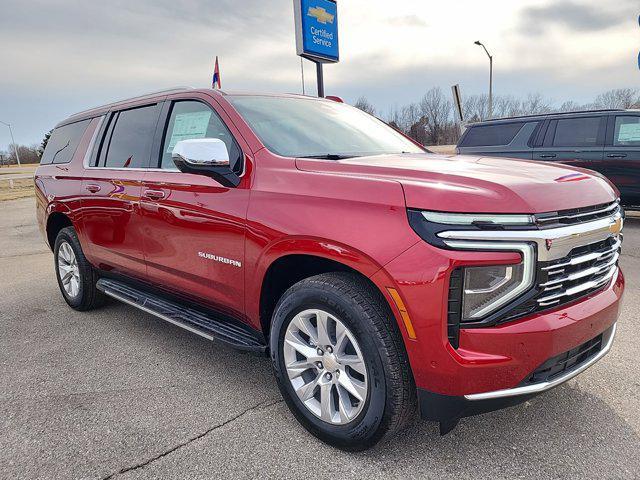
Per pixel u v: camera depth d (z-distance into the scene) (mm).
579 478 2176
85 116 4637
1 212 16438
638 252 6586
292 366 2545
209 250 2947
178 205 3125
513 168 2525
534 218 2008
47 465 2350
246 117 3039
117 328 4242
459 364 2012
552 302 2123
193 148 2695
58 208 4527
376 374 2180
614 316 2412
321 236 2291
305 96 3818
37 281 6109
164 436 2574
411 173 2289
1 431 2646
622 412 2686
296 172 2580
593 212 2266
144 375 3307
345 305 2244
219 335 3033
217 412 2805
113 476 2264
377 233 2133
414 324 2045
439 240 2002
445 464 2293
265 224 2559
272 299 2783
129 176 3650
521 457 2328
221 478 2240
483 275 2014
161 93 3725
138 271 3709
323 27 11008
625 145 8398
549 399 2834
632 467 2232
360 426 2273
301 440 2512
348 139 3330
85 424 2699
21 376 3328
